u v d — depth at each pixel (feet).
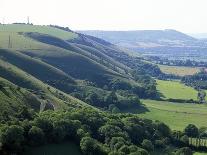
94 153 485.97
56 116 543.39
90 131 554.87
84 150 482.69
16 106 547.49
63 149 479.41
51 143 480.64
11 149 425.28
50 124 488.44
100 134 564.30
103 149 499.10
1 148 416.46
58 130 487.61
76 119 566.36
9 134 424.87
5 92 578.66
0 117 475.72
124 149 511.40
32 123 478.18
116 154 479.00
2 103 520.42
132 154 495.00
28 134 459.32
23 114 521.24
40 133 464.24
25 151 442.09
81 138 496.64
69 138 507.30
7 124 456.45
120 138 541.75
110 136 554.05
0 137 423.23
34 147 458.50
